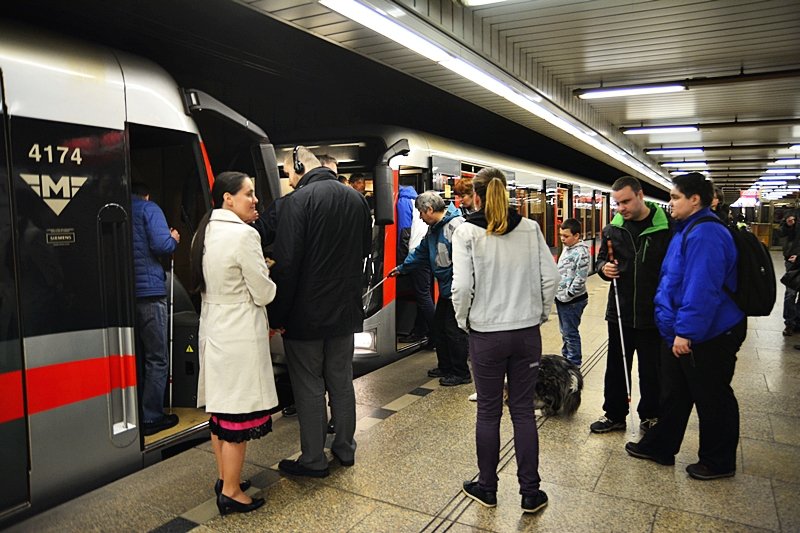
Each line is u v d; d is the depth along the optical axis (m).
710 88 9.41
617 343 4.29
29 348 3.01
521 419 3.21
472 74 6.51
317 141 6.65
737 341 3.46
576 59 7.80
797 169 25.25
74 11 6.11
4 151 2.95
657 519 3.09
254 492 3.45
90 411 3.30
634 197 4.09
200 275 3.17
